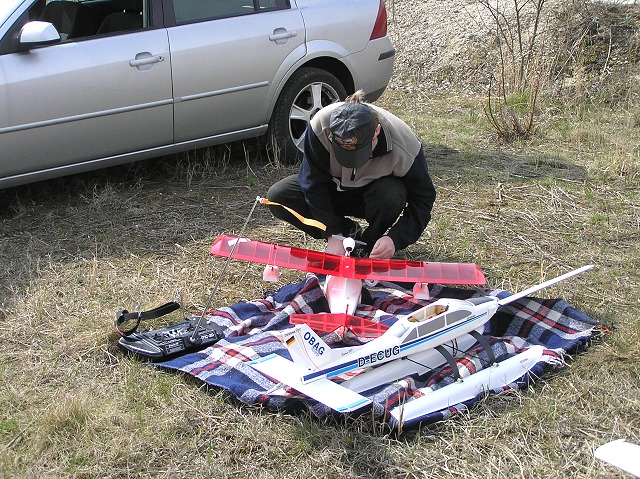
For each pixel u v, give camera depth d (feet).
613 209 19.15
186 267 16.39
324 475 10.36
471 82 30.94
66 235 17.80
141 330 13.96
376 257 14.12
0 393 12.08
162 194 20.31
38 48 17.57
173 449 10.85
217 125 20.52
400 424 10.82
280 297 14.99
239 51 20.12
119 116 18.74
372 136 12.79
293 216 15.99
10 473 10.37
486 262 16.51
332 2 21.84
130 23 19.10
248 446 10.90
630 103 26.50
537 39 30.66
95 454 10.71
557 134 24.93
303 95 22.15
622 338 13.14
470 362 12.16
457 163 22.56
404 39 34.40
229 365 12.53
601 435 10.99
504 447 10.71
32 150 17.81
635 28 29.60
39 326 14.03
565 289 15.19
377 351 11.43
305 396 11.60
